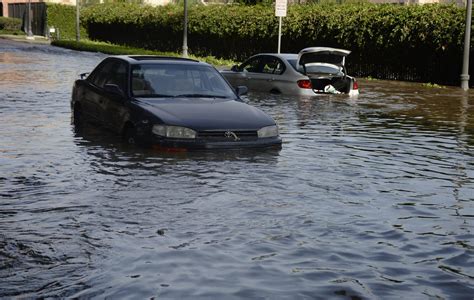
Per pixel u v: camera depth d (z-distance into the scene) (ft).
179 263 16.62
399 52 89.15
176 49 139.95
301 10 105.09
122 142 33.35
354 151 33.40
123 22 160.04
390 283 15.66
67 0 213.66
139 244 18.11
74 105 40.83
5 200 22.52
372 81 85.56
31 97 52.16
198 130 30.78
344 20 95.50
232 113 32.53
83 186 24.57
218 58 124.77
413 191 25.21
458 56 82.02
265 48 112.37
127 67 35.83
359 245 18.49
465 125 44.47
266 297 14.55
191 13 132.16
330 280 15.72
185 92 34.96
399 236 19.43
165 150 30.76
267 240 18.70
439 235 19.65
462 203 23.56
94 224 19.93
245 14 116.26
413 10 87.56
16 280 15.42
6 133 35.63
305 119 45.16
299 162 30.01
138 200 22.72
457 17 82.02
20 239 18.45
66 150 31.22
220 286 15.14
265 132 32.14
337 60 62.39
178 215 21.03
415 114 50.26
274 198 23.49
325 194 24.35
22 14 217.97
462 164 30.68
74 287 15.02
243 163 29.27
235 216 21.07
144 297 14.46
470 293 15.17
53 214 20.94
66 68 84.38
